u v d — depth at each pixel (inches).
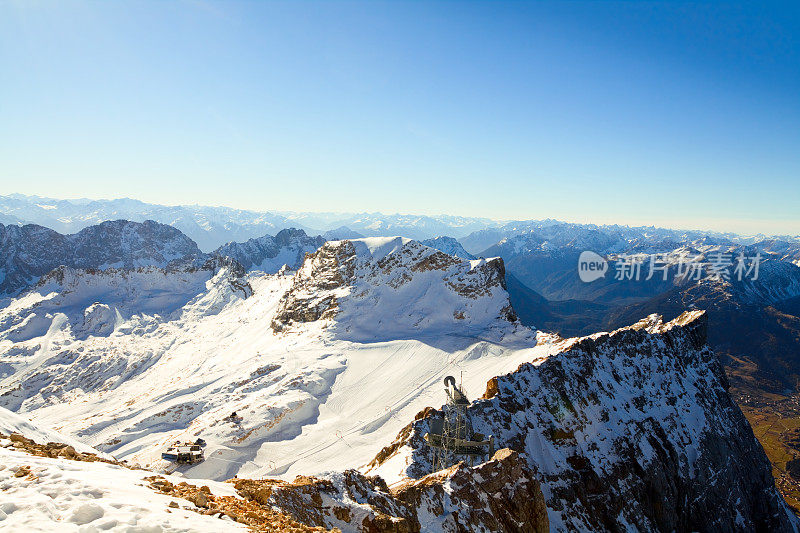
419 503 1408.7
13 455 767.7
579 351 4185.5
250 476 3698.3
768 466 4955.7
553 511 2743.6
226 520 671.8
